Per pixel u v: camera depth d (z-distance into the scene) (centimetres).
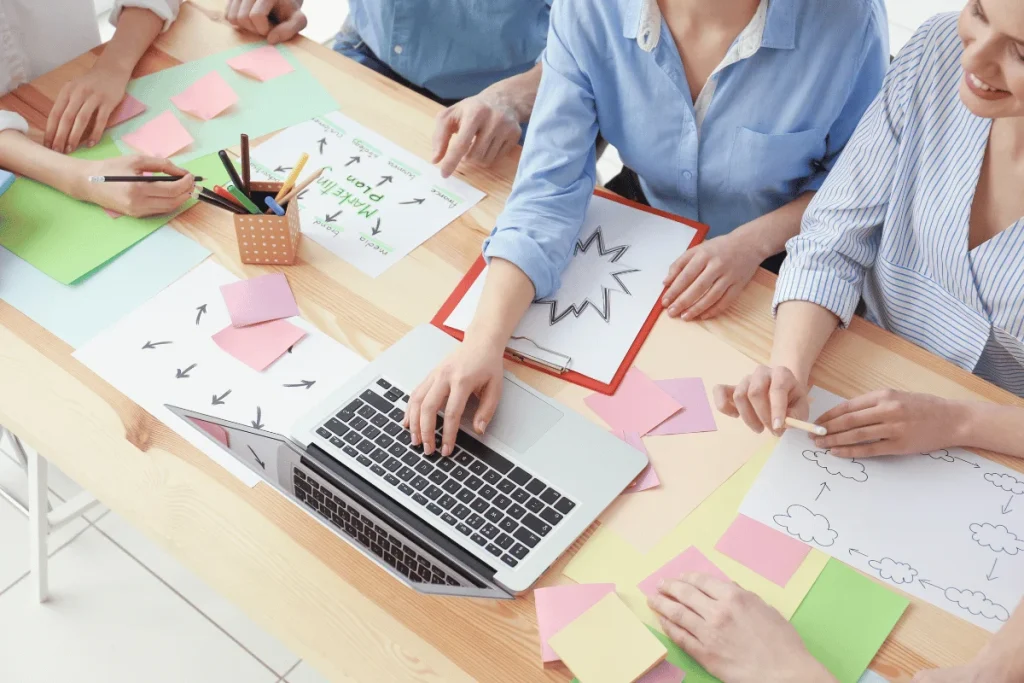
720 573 101
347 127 147
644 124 143
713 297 125
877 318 139
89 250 129
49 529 186
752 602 96
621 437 113
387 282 128
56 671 174
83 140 144
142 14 156
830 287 123
